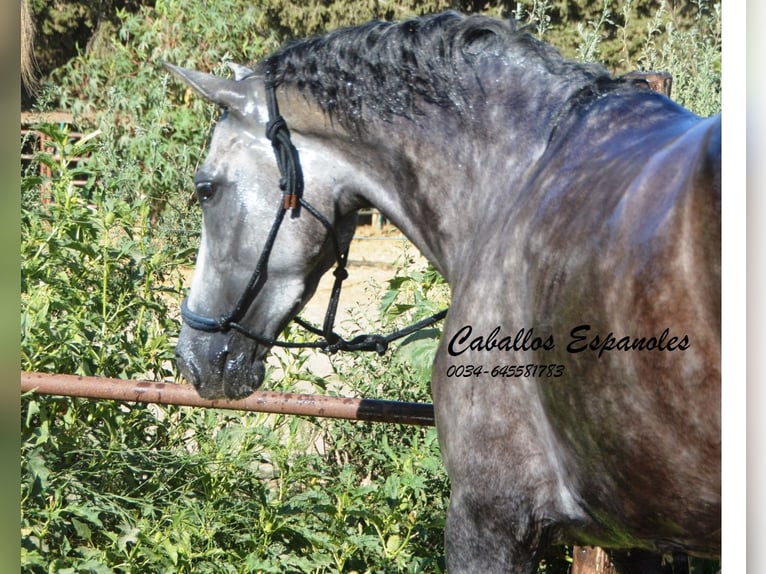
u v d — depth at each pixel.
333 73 3.57
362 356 5.55
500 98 3.39
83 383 4.34
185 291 5.74
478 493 3.16
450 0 17.64
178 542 4.51
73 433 5.04
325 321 3.81
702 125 2.63
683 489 2.55
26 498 4.50
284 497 4.97
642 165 2.68
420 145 3.50
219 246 3.66
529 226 3.00
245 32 12.84
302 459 5.00
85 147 5.59
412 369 5.28
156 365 5.36
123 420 5.17
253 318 3.66
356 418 4.16
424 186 3.52
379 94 3.53
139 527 4.62
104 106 12.96
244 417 5.36
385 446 4.98
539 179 3.11
